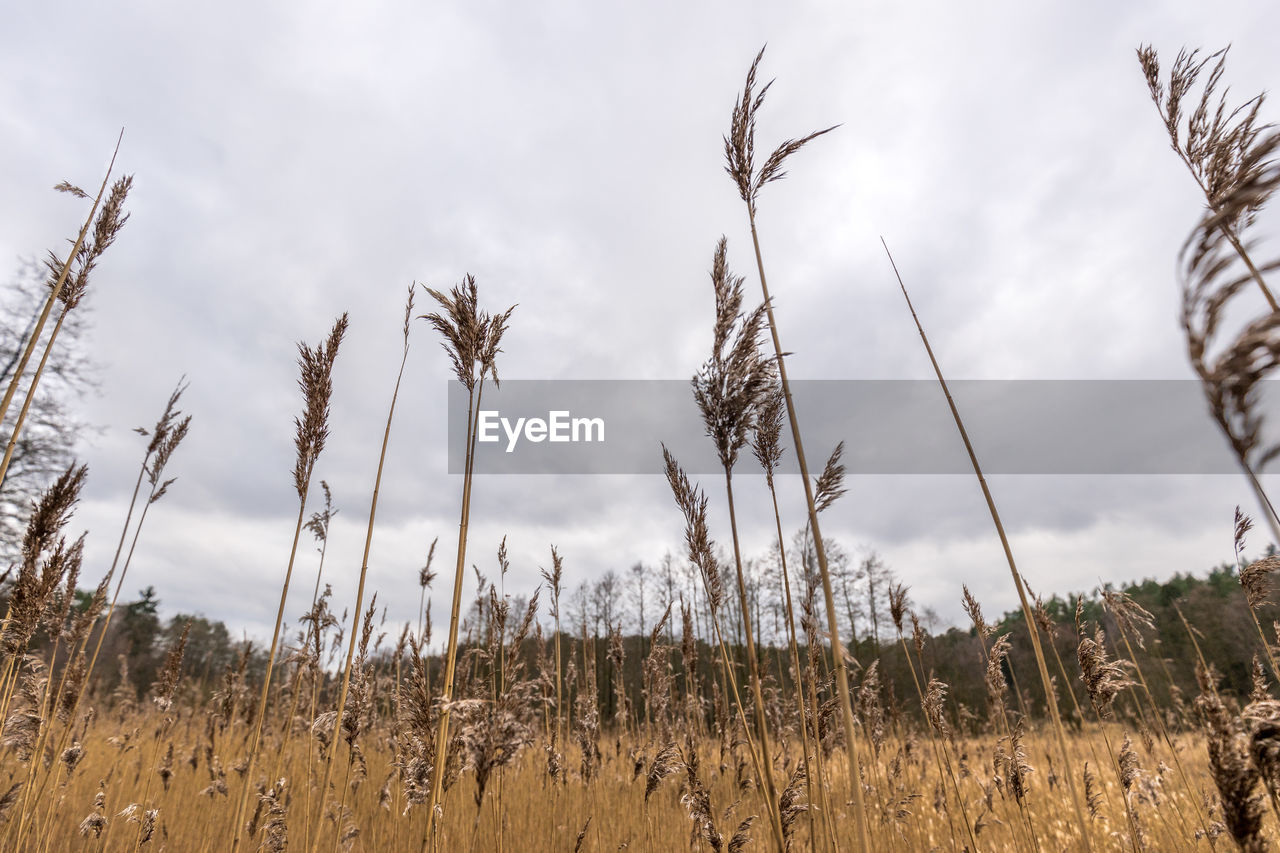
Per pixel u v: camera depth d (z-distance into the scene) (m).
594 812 5.62
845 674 2.45
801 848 4.50
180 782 7.12
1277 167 1.48
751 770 5.72
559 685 6.30
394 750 5.83
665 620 7.48
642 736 7.83
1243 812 2.19
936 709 5.45
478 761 3.08
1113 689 3.87
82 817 6.03
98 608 5.17
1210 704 2.33
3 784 5.04
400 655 5.87
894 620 6.02
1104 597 4.86
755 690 2.69
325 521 5.54
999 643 5.20
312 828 5.44
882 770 7.33
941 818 5.85
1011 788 4.86
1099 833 5.03
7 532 15.93
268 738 6.94
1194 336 1.70
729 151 3.38
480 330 3.49
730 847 3.95
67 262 3.38
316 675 5.91
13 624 3.84
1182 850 4.67
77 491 3.99
